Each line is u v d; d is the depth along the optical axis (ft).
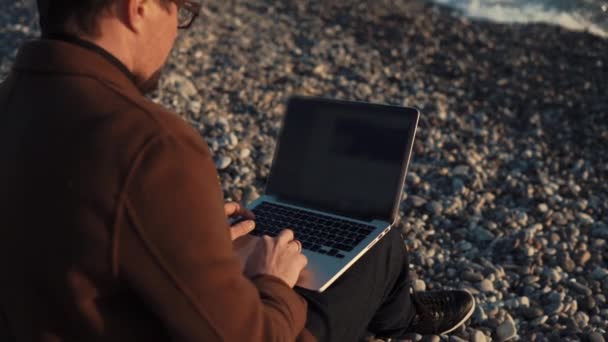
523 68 22.61
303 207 7.48
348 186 7.37
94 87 3.74
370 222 6.91
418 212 12.73
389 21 26.32
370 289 6.24
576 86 21.24
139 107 3.69
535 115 18.60
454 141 16.05
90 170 3.49
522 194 13.79
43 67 3.81
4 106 3.93
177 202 3.55
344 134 7.63
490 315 9.40
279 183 7.82
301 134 7.89
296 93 17.66
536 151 16.26
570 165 15.88
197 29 21.38
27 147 3.68
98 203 3.46
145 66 4.22
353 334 6.08
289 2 27.20
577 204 13.47
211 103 16.29
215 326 3.70
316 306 5.54
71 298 3.60
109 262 3.50
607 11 30.01
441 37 25.13
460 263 10.82
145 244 3.51
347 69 20.12
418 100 18.39
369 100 18.06
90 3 3.84
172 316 3.65
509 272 10.78
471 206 13.16
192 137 3.78
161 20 4.16
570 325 9.32
